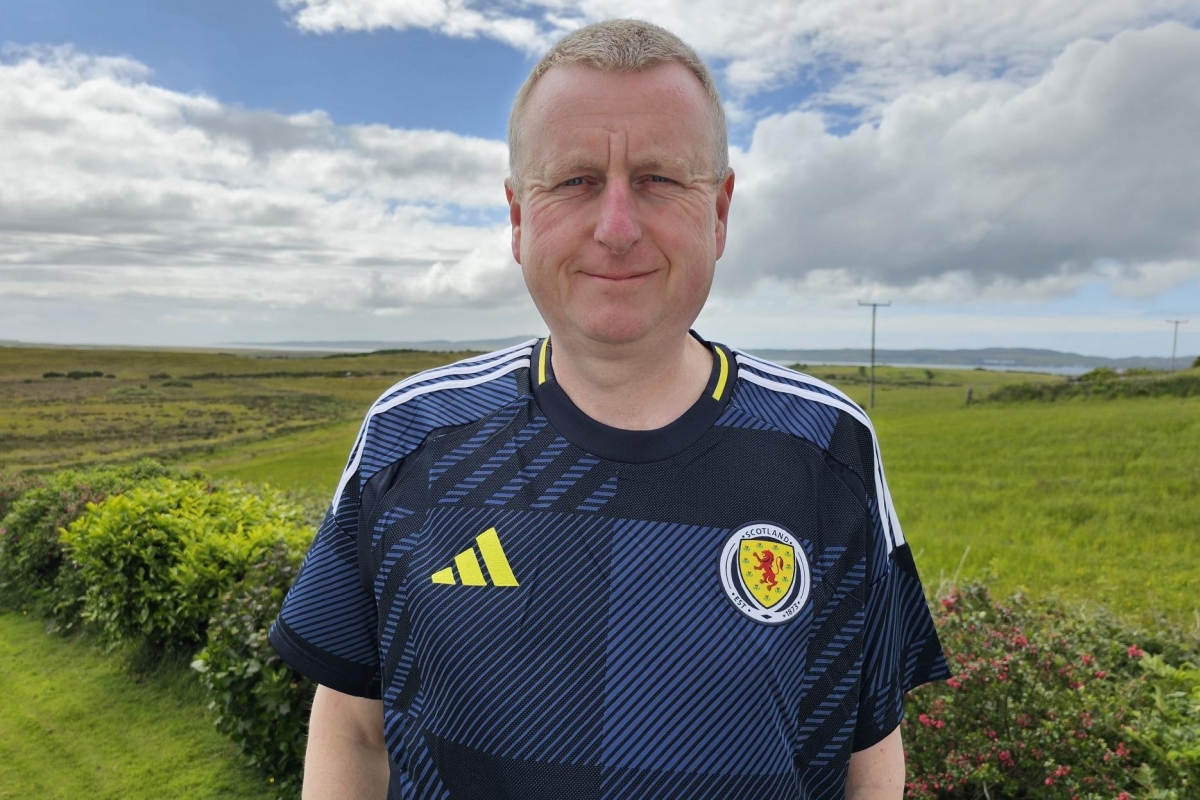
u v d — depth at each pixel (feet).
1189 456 44.73
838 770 3.76
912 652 4.34
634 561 3.52
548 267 3.69
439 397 4.17
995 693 9.16
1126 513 34.50
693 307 3.74
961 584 12.67
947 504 40.06
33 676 19.60
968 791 9.10
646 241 3.57
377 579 3.92
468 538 3.68
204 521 19.16
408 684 3.76
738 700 3.42
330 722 4.38
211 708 14.08
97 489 27.25
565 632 3.47
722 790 3.37
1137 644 12.17
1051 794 8.53
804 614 3.62
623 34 3.65
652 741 3.37
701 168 3.67
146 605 18.21
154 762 15.21
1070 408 75.56
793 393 4.12
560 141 3.59
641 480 3.66
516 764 3.41
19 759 15.56
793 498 3.73
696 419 3.80
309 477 54.08
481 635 3.51
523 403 3.95
